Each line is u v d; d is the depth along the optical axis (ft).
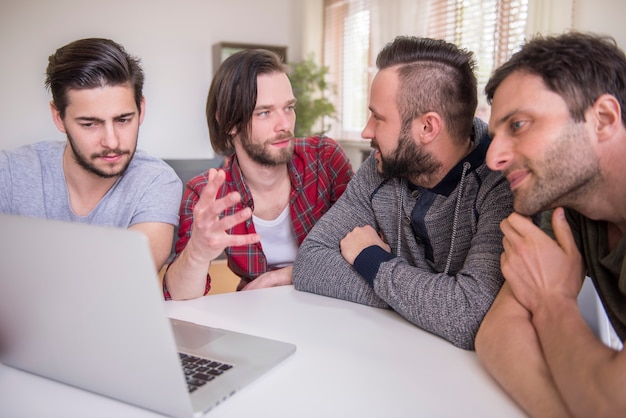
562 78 2.28
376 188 3.93
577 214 2.69
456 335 2.77
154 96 17.12
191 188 4.66
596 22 8.07
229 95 4.29
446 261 3.66
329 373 2.41
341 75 17.15
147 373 1.95
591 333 2.11
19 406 2.10
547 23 8.84
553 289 2.45
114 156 3.70
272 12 18.43
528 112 2.35
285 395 2.19
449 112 3.28
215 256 3.33
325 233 3.89
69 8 15.78
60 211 4.10
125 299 1.84
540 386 2.09
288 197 4.89
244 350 2.56
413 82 3.26
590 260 2.59
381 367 2.49
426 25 12.95
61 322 2.05
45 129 15.90
